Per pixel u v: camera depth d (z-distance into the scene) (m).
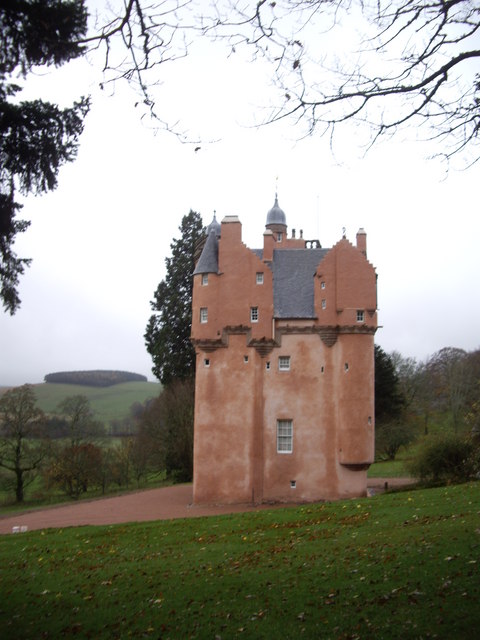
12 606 13.59
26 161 11.02
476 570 12.33
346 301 35.72
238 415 35.78
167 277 55.88
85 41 9.14
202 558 17.20
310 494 34.94
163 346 53.94
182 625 11.38
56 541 22.22
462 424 60.59
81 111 11.07
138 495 42.56
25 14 9.22
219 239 37.75
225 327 36.25
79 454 49.50
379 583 12.49
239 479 35.31
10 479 49.56
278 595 12.66
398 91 9.92
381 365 57.47
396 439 57.09
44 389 103.94
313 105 9.80
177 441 51.69
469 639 9.33
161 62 9.16
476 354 72.25
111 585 14.86
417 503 23.45
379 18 9.56
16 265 11.82
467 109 10.12
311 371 35.88
